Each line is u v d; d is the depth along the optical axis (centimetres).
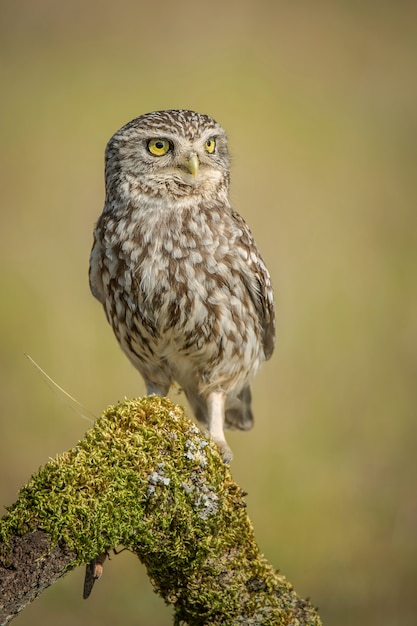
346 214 1558
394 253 1477
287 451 1231
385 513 1180
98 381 1287
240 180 1602
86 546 538
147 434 567
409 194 1630
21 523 526
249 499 1184
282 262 1424
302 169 1662
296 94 1939
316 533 1160
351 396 1302
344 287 1406
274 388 1293
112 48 2169
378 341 1373
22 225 1507
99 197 1591
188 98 1912
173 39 2219
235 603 589
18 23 2255
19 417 1270
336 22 2256
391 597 1088
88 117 1828
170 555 573
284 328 1361
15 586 519
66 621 1044
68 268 1428
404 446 1261
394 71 2070
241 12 2314
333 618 1063
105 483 548
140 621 1050
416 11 2297
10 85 1939
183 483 568
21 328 1332
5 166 1648
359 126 1828
